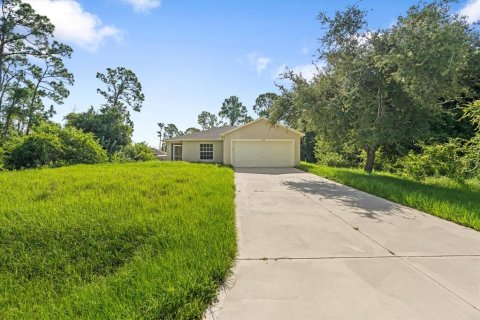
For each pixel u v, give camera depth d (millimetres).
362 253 3674
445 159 12867
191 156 21016
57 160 15766
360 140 11484
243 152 18438
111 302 2484
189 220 4684
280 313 2352
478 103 11375
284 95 12945
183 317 2279
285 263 3355
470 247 3896
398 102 10680
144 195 6641
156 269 3027
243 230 4641
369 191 8523
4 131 26328
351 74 10547
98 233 4113
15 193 6488
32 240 4016
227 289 2756
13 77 27422
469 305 2477
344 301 2531
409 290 2730
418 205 6363
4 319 2438
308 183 10453
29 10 24016
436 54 8711
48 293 2912
